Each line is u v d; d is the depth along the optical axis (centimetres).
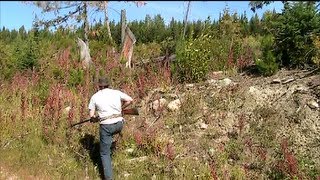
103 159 745
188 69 1071
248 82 1006
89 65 1306
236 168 754
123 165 778
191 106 930
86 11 1368
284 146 753
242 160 777
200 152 805
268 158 774
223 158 777
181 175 746
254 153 789
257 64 1034
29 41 1380
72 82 1134
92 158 805
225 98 945
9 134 846
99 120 749
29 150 805
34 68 1245
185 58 1080
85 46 1352
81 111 876
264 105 902
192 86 1025
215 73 1115
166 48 1380
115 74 1200
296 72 1009
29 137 840
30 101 996
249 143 801
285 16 1055
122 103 781
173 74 1084
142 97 1005
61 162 784
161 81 1065
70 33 1786
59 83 1127
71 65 1314
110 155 776
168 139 839
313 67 1012
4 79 1212
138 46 1859
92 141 834
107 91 758
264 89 951
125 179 748
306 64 1037
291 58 1047
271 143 804
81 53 1341
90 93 1063
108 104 747
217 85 1008
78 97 1020
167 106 945
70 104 974
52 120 887
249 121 867
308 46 1033
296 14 1042
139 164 778
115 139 830
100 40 1772
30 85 1125
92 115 754
